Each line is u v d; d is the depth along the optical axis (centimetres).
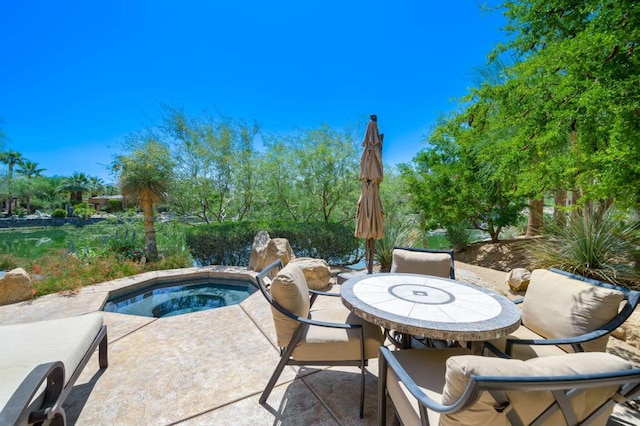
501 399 92
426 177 789
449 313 171
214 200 862
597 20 303
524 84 438
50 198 3216
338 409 194
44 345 180
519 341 183
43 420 132
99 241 679
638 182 276
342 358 190
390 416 184
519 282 436
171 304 435
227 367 240
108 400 200
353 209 753
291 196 799
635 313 301
